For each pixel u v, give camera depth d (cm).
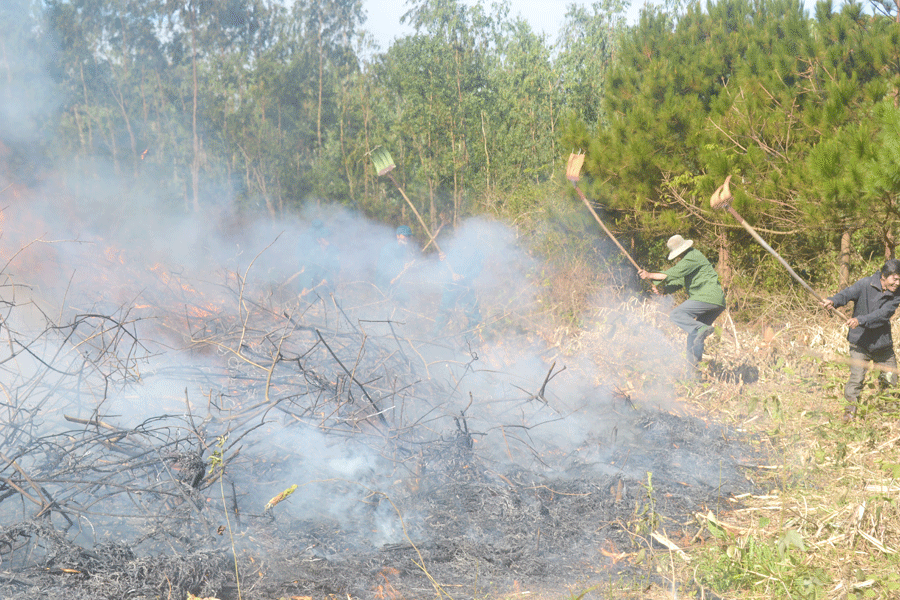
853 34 941
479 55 2661
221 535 342
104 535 341
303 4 2962
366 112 2756
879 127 716
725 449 501
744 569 320
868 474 423
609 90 1255
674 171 1012
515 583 325
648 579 325
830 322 830
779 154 873
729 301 981
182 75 3512
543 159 2214
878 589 301
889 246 781
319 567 329
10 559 305
